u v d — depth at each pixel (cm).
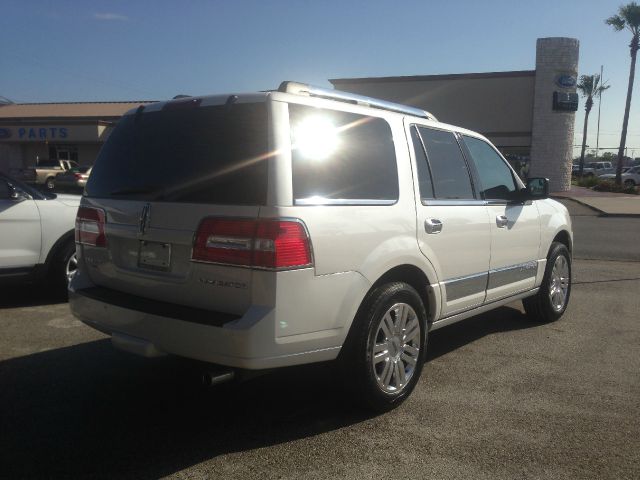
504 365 502
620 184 3653
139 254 380
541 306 625
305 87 379
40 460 336
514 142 3769
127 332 372
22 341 549
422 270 423
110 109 4794
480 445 358
